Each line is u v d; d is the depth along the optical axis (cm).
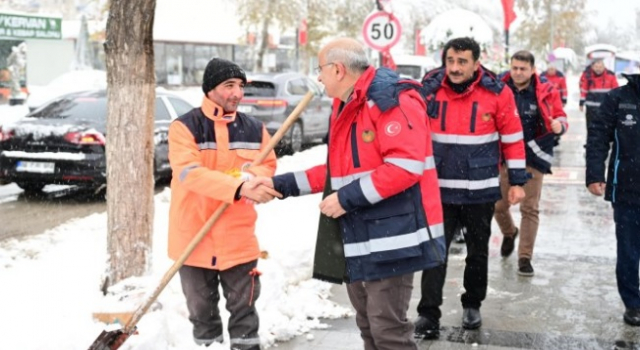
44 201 996
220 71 378
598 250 723
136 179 491
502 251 698
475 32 1792
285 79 1546
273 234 667
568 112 3084
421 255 329
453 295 575
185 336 442
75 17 3797
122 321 433
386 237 326
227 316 482
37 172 972
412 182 317
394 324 340
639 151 486
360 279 333
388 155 320
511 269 653
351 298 369
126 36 480
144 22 481
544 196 1031
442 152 483
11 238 764
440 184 486
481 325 505
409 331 347
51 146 968
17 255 684
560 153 1549
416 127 322
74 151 964
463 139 481
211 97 384
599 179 504
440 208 343
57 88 1872
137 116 488
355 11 3403
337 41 338
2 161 982
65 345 395
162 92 1187
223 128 384
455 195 483
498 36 4462
